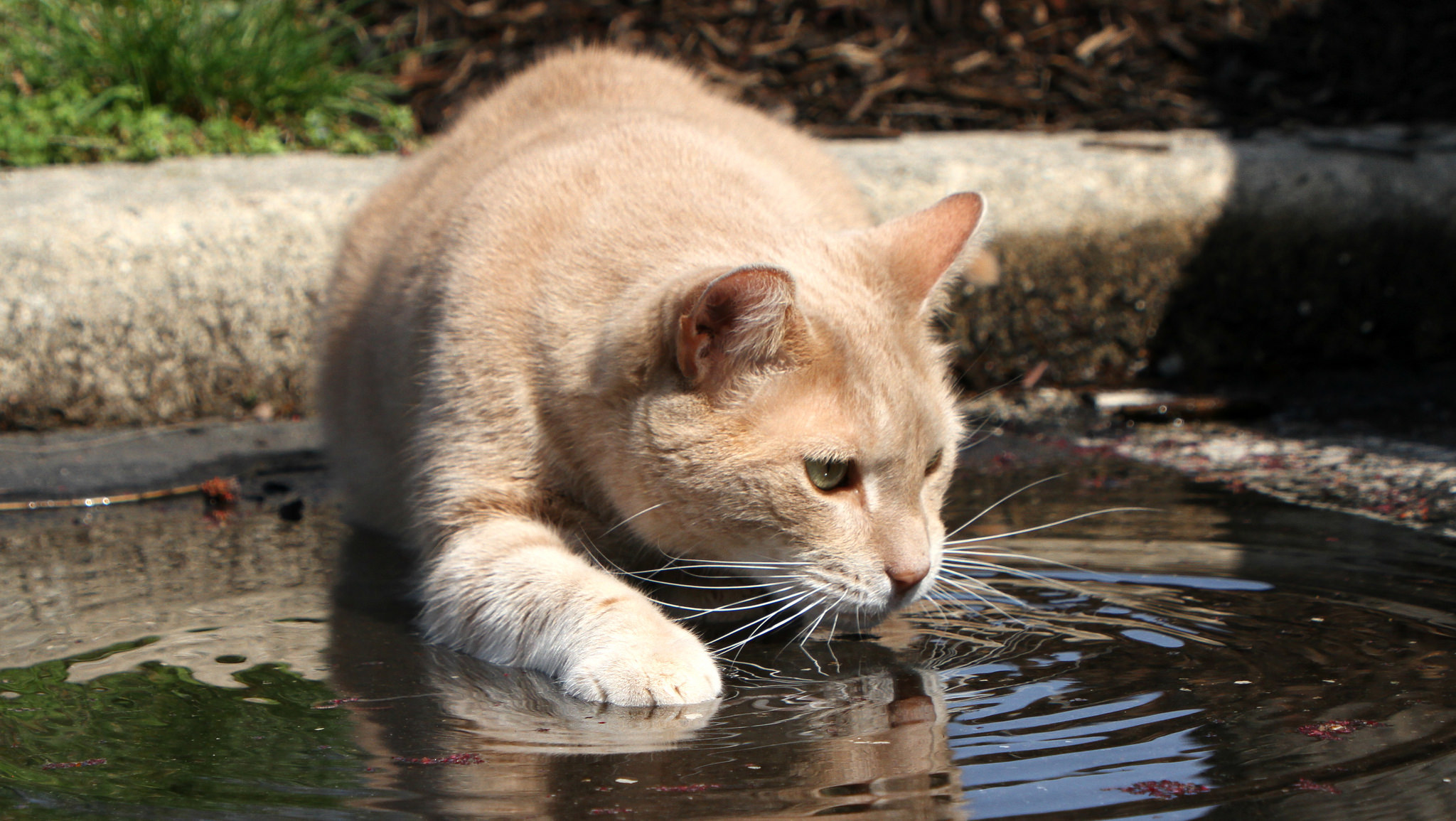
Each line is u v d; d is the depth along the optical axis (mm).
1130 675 3146
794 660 3410
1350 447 5770
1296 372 7453
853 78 8531
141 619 3727
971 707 2955
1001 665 3264
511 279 3930
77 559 4426
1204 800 2406
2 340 5887
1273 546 4293
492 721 2924
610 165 4242
